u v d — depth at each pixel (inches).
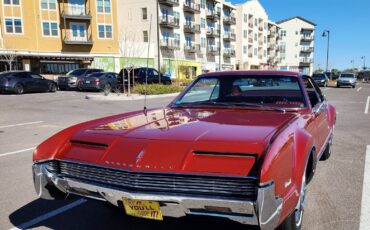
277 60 3865.7
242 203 92.9
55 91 952.9
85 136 120.9
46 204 162.2
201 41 2460.6
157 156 102.6
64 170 116.6
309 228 134.1
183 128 119.0
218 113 145.7
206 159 99.3
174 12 2159.2
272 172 93.1
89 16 1686.8
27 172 212.7
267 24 3479.3
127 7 2053.4
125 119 142.3
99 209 155.2
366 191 173.5
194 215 99.3
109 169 105.0
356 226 135.8
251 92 166.2
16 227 138.9
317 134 160.1
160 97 808.9
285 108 150.9
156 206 100.1
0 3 1494.8
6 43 1508.4
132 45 1838.1
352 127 365.4
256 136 106.3
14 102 654.5
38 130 363.3
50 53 1625.2
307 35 3973.9
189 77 2185.0
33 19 1569.9
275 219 95.0
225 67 2819.9
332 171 206.2
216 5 2618.1
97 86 930.1
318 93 202.4
